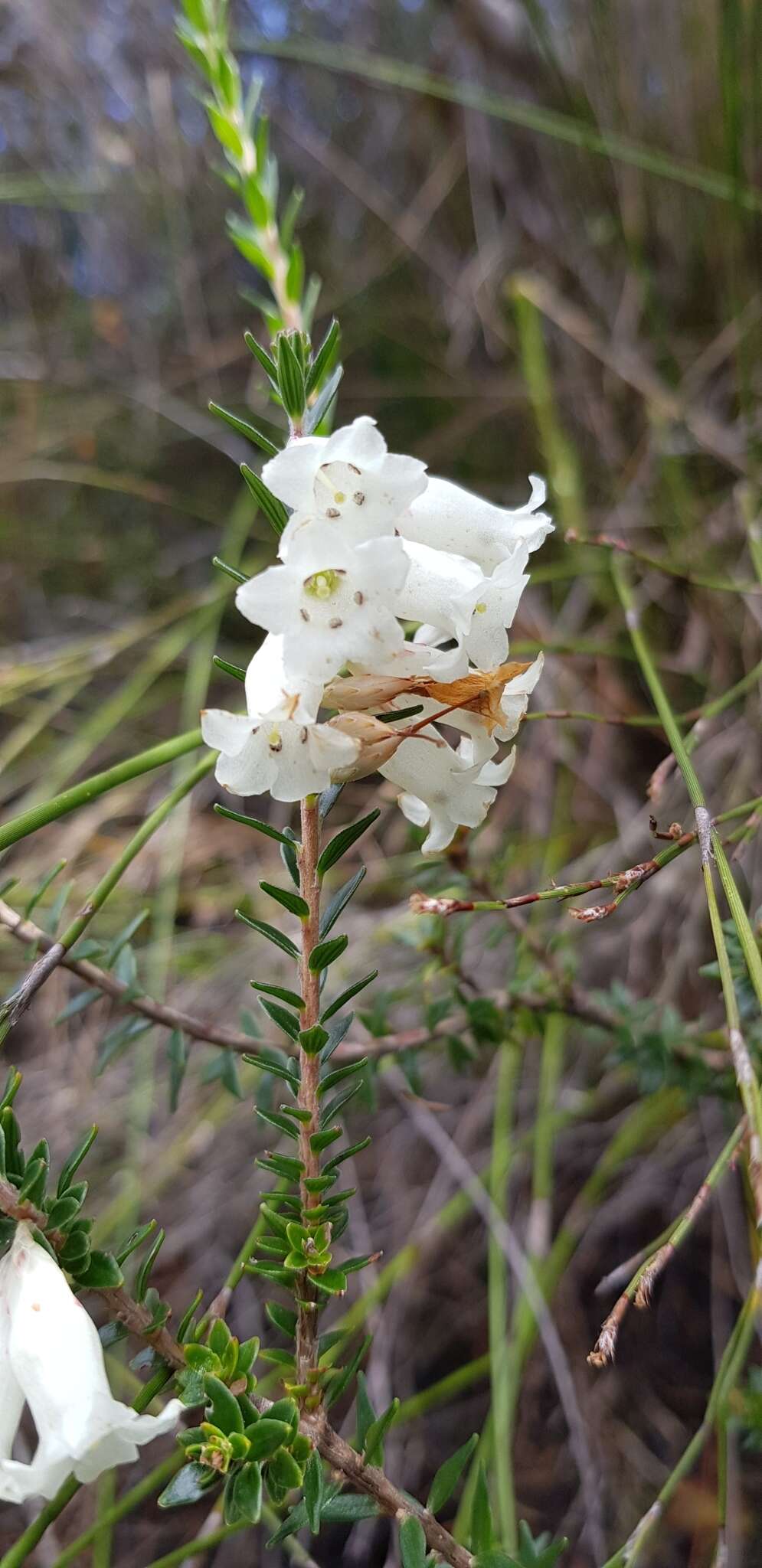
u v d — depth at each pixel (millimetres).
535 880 353
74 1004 219
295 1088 176
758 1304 210
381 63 449
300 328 237
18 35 510
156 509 500
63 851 382
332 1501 176
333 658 164
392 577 165
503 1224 269
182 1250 335
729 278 362
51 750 436
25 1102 353
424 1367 312
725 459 353
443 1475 180
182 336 515
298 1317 176
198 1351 171
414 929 259
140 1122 295
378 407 481
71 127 520
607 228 410
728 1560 240
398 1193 330
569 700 369
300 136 486
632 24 389
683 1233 181
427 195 478
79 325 531
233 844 399
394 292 496
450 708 179
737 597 337
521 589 184
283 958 354
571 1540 269
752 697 321
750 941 185
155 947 312
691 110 377
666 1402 294
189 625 413
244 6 486
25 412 499
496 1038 240
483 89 445
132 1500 219
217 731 168
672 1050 244
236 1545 277
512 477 451
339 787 176
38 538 495
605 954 347
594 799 382
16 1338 164
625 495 395
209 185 513
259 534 461
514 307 440
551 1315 302
